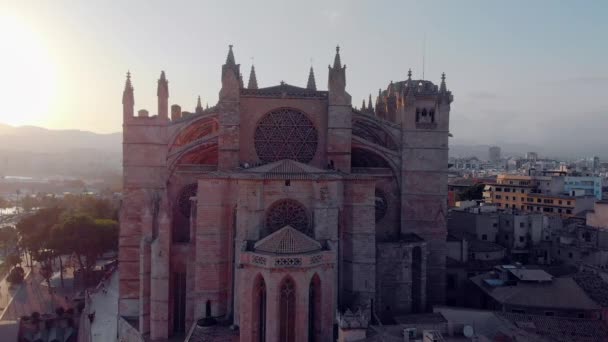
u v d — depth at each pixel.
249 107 66.00
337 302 57.72
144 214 63.22
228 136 64.31
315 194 55.06
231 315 58.59
